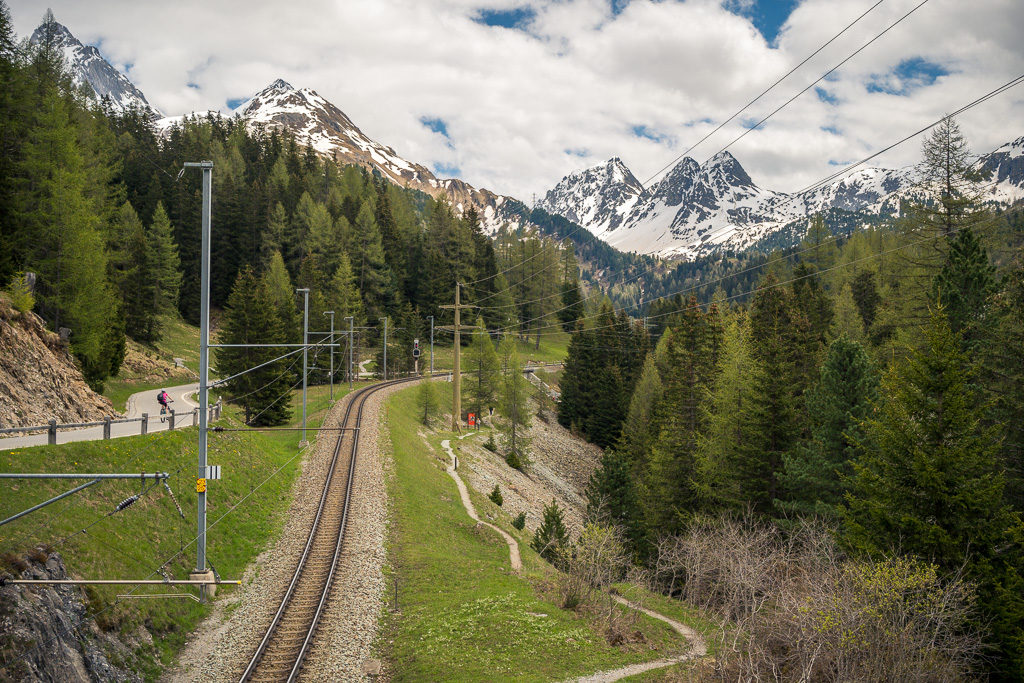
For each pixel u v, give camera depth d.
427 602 24.48
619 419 84.00
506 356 73.88
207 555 24.69
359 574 25.95
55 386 34.44
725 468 40.06
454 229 124.94
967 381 28.39
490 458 60.53
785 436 39.91
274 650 19.53
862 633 17.00
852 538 24.70
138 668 17.44
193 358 84.38
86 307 47.41
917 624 17.44
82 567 18.34
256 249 112.12
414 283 122.38
